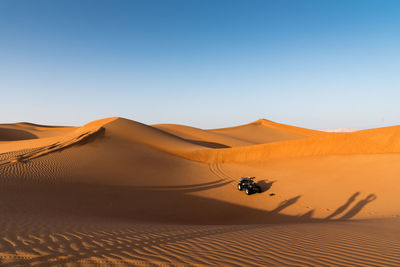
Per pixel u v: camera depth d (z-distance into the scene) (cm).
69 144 2422
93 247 480
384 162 1683
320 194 1366
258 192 1534
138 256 434
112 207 1216
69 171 1742
